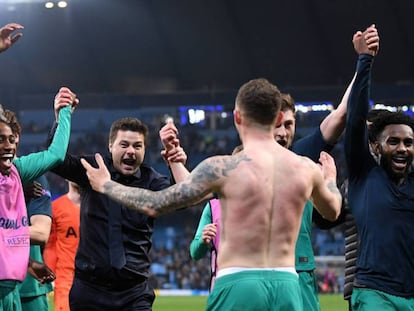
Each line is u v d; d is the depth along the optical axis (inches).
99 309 657.6
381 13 3038.9
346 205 616.1
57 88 3582.7
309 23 3129.9
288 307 474.6
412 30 3085.6
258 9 3110.2
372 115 604.1
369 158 582.2
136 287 663.8
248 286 471.5
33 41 3361.2
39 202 670.5
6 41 583.2
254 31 3206.2
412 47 3157.0
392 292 557.3
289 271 481.7
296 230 489.7
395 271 558.3
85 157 664.4
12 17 3253.0
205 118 4079.7
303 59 3294.8
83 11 3223.4
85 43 3361.2
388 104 3484.3
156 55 3385.8
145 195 481.4
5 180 560.7
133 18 3233.3
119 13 3225.9
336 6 3046.3
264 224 478.9
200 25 3223.4
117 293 658.8
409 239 560.1
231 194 479.8
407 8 3004.4
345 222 623.2
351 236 614.9
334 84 3385.8
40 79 3548.2
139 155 666.2
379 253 560.4
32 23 3282.5
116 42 3348.9
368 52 569.0
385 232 560.4
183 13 3186.5
